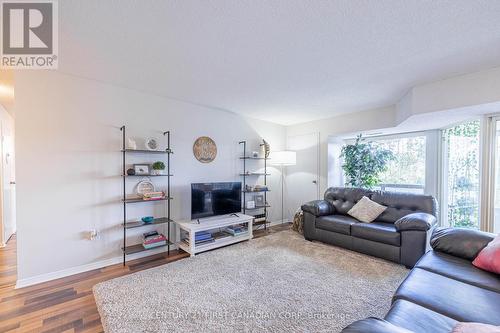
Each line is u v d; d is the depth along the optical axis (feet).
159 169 9.87
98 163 8.98
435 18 5.08
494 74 7.54
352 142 15.44
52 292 7.16
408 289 4.51
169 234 10.65
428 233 8.23
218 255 9.83
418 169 12.98
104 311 5.98
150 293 6.84
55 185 8.12
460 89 8.16
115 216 9.37
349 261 9.16
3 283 7.70
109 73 8.21
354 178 14.11
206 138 12.39
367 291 6.95
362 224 9.96
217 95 10.59
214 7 4.78
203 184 11.18
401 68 7.68
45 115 7.94
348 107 12.43
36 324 5.71
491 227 8.75
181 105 11.39
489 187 8.81
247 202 13.98
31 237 7.70
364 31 5.61
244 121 14.35
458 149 11.32
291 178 16.93
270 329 5.37
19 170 7.52
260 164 15.33
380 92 10.05
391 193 11.09
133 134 9.84
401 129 12.48
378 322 2.81
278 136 16.60
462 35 5.75
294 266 8.71
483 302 4.01
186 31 5.65
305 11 4.89
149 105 10.31
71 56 6.94
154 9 4.85
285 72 8.06
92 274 8.36
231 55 6.86
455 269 5.25
